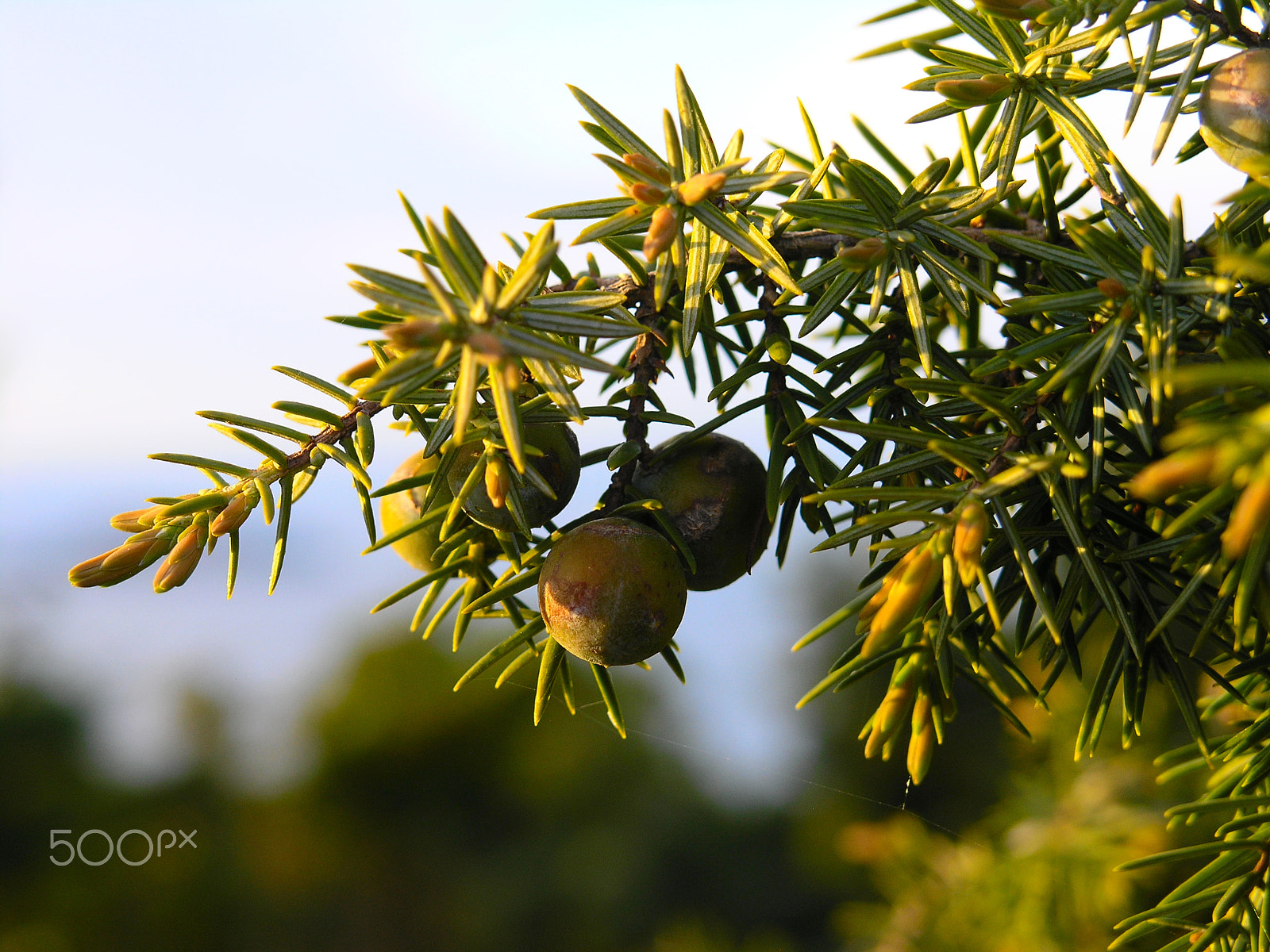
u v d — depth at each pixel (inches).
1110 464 13.1
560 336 13.2
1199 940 13.0
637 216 12.9
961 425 13.4
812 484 13.4
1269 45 12.9
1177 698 13.0
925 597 12.5
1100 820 18.5
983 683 13.1
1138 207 12.8
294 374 13.1
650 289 13.3
